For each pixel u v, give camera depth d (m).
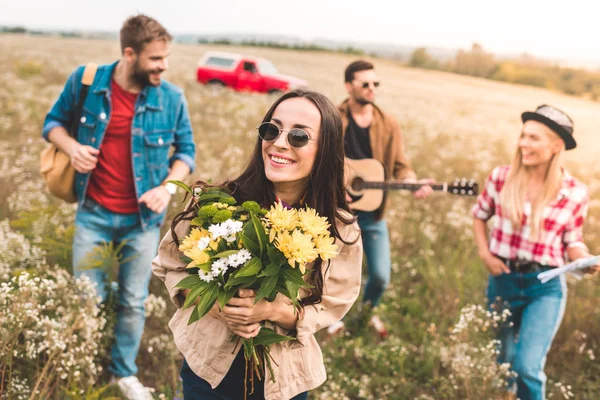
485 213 3.61
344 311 2.16
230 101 15.46
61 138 3.30
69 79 3.38
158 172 3.45
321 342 4.20
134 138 3.33
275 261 1.76
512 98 26.45
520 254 3.35
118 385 3.30
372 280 4.44
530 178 3.39
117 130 3.33
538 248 3.30
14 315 2.68
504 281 3.44
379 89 25.81
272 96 19.16
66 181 3.34
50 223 4.02
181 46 48.44
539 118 3.27
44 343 2.95
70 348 2.81
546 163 3.33
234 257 1.72
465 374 3.38
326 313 2.12
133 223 3.41
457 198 7.96
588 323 4.46
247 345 1.94
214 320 2.11
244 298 1.85
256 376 2.11
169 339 3.72
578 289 5.09
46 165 3.34
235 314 1.85
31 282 2.73
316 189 2.10
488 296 3.61
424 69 41.62
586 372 4.02
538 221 3.29
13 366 2.92
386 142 4.40
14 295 2.72
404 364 4.00
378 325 4.42
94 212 3.34
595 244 6.54
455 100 24.28
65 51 28.88
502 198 3.42
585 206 3.33
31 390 2.87
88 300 3.04
